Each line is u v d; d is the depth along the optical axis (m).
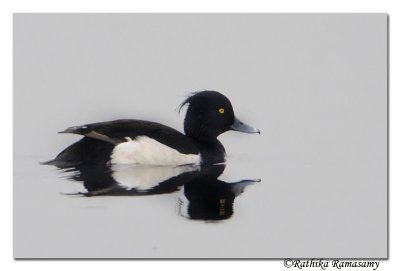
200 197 13.45
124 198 13.16
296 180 14.82
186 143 16.27
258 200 13.52
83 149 15.27
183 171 15.38
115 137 15.47
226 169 15.65
